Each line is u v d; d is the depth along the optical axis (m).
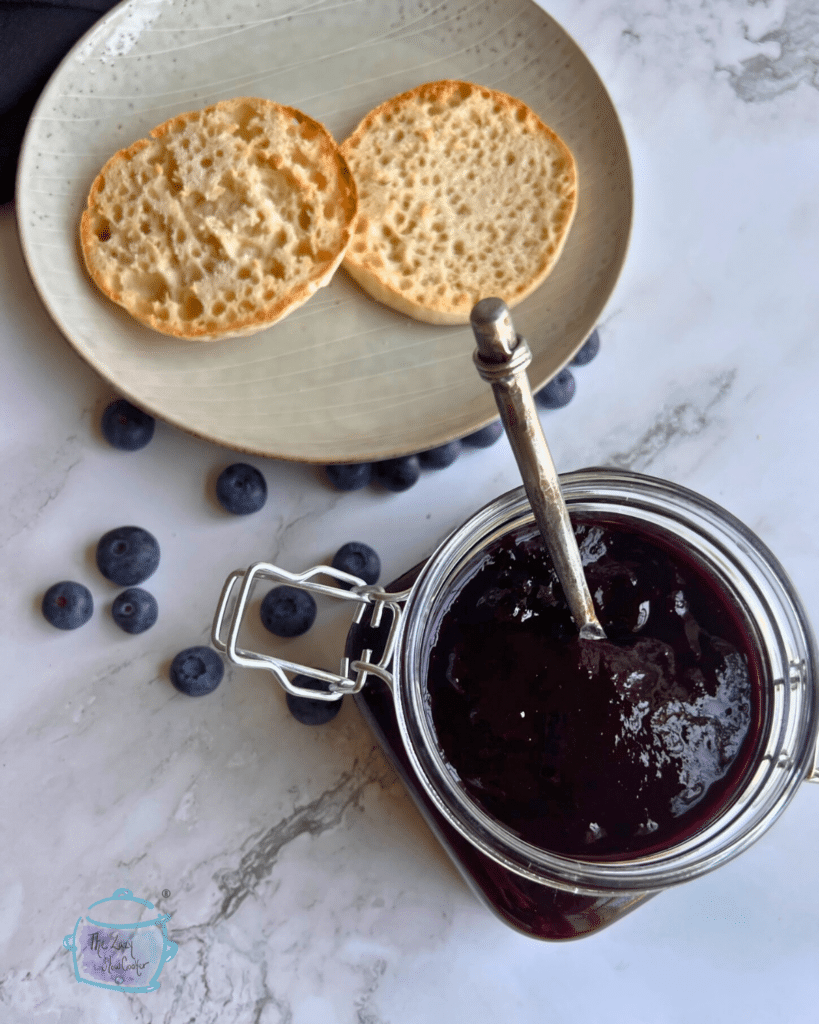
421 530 0.46
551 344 0.46
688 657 0.38
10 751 0.44
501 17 0.47
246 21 0.47
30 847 0.44
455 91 0.47
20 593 0.45
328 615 0.46
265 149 0.46
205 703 0.45
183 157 0.45
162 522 0.46
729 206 0.50
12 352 0.46
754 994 0.44
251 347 0.45
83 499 0.46
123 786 0.44
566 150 0.47
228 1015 0.43
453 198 0.47
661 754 0.37
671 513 0.39
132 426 0.45
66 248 0.45
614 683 0.37
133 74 0.46
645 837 0.38
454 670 0.38
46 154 0.45
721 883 0.45
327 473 0.46
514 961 0.44
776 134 0.50
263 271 0.45
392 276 0.45
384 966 0.44
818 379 0.48
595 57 0.50
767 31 0.51
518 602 0.38
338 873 0.44
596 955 0.44
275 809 0.45
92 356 0.43
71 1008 0.43
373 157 0.47
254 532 0.46
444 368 0.46
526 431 0.33
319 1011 0.44
